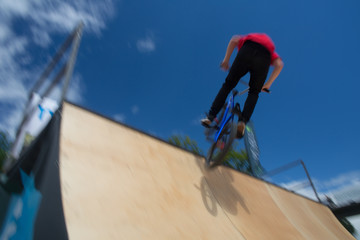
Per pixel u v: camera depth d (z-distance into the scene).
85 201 1.37
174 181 2.35
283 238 2.75
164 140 2.90
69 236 1.09
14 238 1.39
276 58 2.87
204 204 2.33
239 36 2.80
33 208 1.29
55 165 1.43
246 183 3.77
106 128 2.27
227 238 1.99
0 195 1.89
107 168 1.82
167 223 1.70
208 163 3.16
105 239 1.22
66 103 2.09
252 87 2.75
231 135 2.53
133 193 1.77
